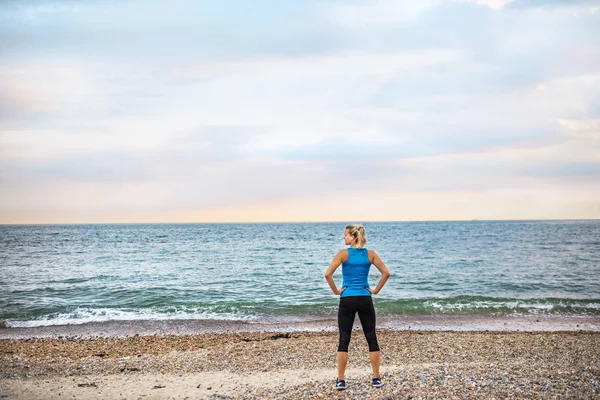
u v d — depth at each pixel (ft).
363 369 25.21
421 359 28.37
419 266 94.48
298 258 114.01
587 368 23.25
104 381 22.61
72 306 51.19
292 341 34.50
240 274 80.48
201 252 135.95
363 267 18.86
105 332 39.58
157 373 24.66
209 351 31.01
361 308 18.74
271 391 19.72
